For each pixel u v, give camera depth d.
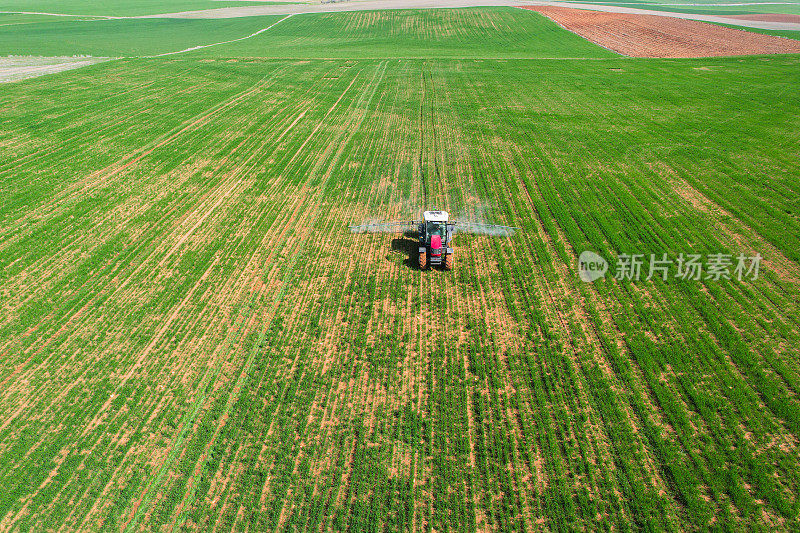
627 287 20.77
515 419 15.50
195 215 27.02
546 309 19.77
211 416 15.71
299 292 21.02
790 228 24.17
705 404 15.52
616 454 14.30
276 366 17.47
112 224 26.27
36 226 26.12
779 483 13.35
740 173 29.69
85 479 13.98
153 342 18.58
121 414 15.80
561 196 27.91
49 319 19.78
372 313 19.75
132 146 36.09
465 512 13.14
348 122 40.00
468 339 18.45
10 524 12.93
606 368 17.03
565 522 12.77
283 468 14.19
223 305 20.33
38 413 15.85
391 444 14.82
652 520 12.64
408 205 27.48
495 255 23.14
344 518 13.02
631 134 35.94
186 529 12.84
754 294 19.97
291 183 30.25
